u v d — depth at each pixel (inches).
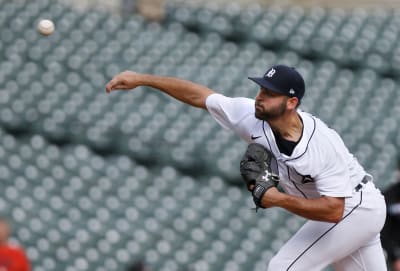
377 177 1782.7
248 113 648.4
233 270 1569.9
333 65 2001.7
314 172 620.4
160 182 1691.7
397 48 2049.7
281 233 1616.6
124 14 2027.6
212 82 1898.4
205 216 1636.3
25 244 1547.7
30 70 1835.6
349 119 1892.2
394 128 1884.8
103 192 1657.2
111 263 1547.7
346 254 665.0
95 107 1792.6
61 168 1684.3
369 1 2186.3
